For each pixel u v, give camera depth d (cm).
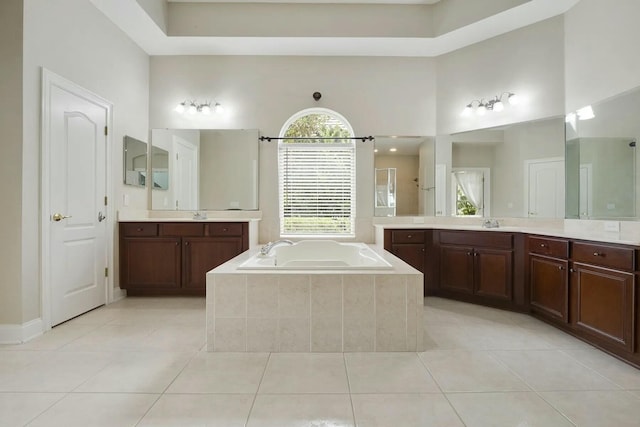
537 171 345
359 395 175
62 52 280
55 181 273
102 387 183
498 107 362
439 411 162
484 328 275
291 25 372
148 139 417
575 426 151
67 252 289
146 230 363
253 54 415
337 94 418
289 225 425
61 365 208
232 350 229
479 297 342
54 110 271
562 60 332
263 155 419
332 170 426
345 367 206
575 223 312
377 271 236
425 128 416
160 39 379
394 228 368
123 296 367
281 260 326
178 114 419
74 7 294
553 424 153
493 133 375
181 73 418
